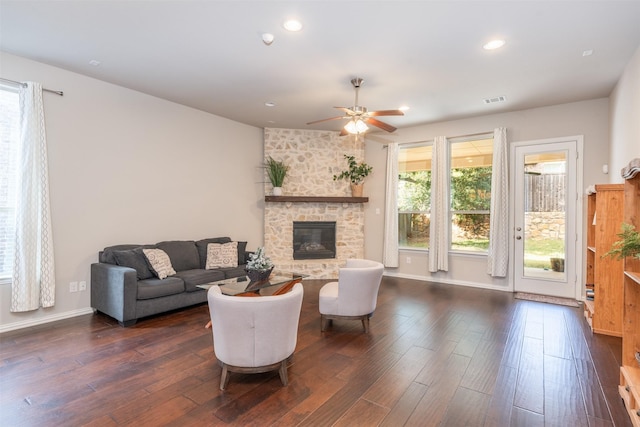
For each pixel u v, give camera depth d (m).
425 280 6.18
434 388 2.44
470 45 3.18
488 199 5.64
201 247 5.13
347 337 3.42
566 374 2.65
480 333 3.53
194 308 4.38
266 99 4.81
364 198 6.52
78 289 4.02
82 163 4.05
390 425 2.02
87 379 2.54
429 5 2.55
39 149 3.63
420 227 6.37
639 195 2.35
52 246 3.75
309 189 6.55
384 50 3.29
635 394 1.99
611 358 2.94
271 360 2.43
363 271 3.50
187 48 3.31
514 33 2.95
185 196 5.21
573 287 4.87
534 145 5.14
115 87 4.34
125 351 3.04
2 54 3.46
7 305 3.53
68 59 3.60
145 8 2.64
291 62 3.59
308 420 2.06
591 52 3.29
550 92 4.43
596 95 4.54
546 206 5.07
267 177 6.46
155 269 4.12
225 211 5.86
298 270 6.21
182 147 5.16
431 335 3.47
